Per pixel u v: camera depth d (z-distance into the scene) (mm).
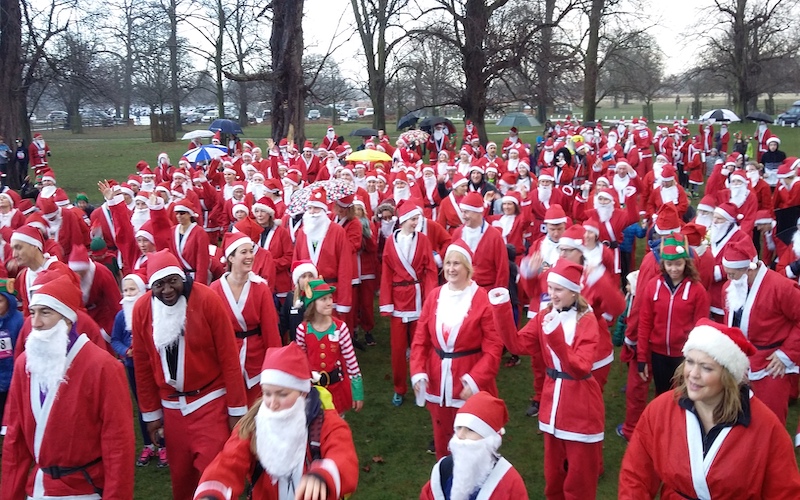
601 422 4719
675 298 5805
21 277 6188
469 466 3457
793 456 3184
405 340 7332
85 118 70000
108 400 3773
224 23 37406
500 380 8070
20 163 25234
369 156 17641
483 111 32125
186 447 4688
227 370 4645
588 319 4816
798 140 36844
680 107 82688
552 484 4934
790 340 5324
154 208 7809
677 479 3336
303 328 5574
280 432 3154
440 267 8039
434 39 32406
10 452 3916
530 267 6922
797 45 48594
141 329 4578
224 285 5375
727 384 3182
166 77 55031
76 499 3838
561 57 30922
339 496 3006
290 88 21266
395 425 6957
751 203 11125
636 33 38469
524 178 15039
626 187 13594
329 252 7445
